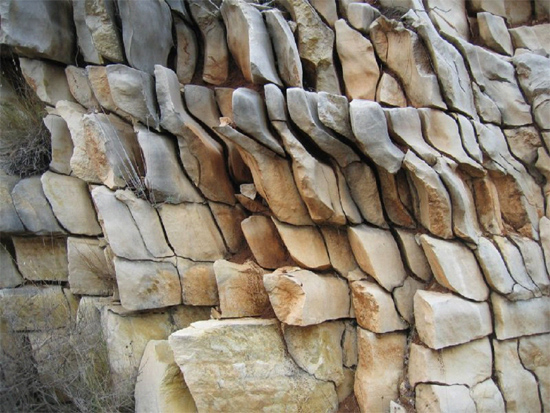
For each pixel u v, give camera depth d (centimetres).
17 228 302
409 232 280
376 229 281
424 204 268
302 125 259
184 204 296
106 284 310
